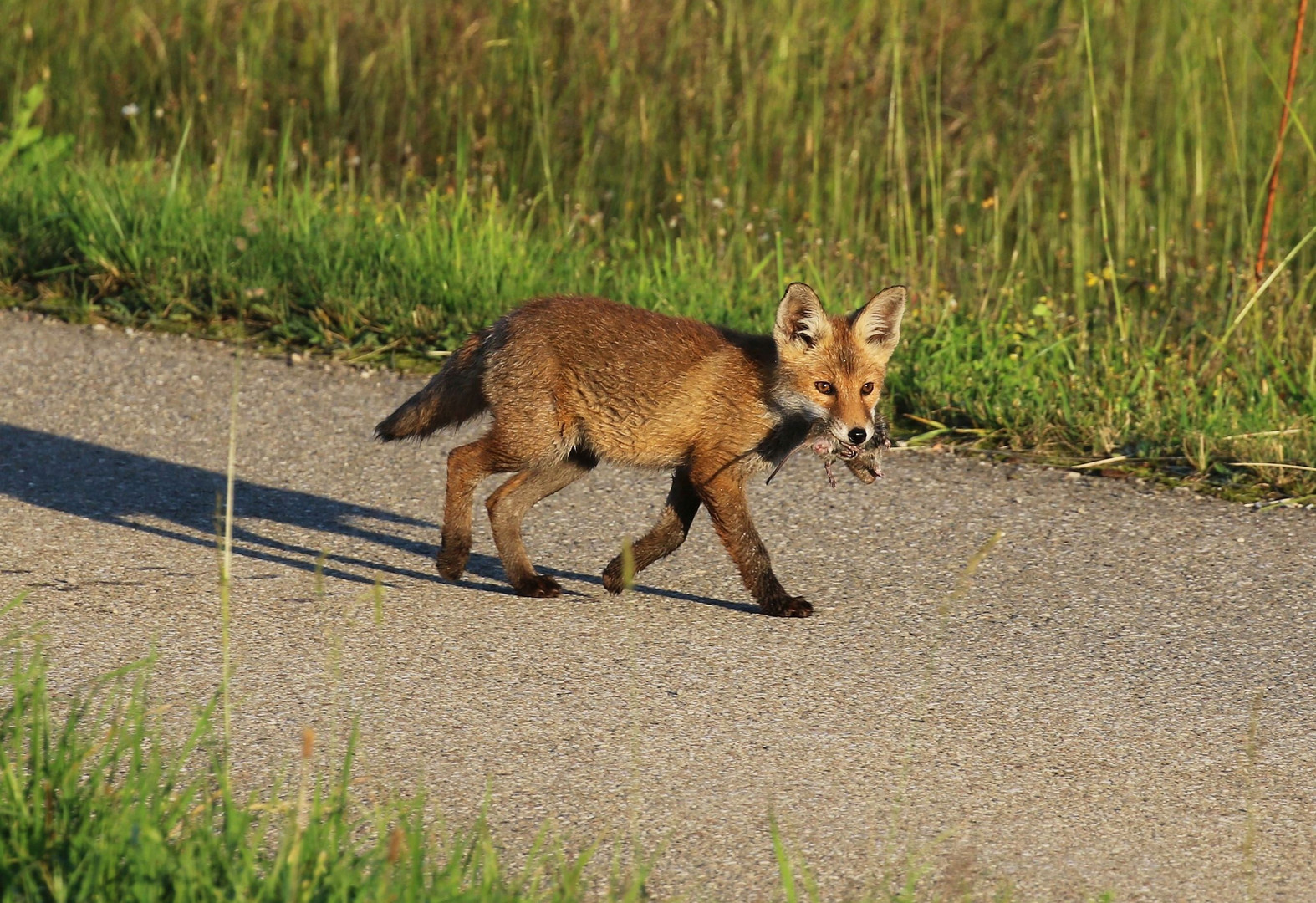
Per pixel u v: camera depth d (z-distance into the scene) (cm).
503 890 573
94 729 738
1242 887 637
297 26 2288
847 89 1939
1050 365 1491
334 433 1356
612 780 719
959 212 1914
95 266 1734
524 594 1000
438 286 1653
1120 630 947
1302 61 1888
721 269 1700
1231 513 1184
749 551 977
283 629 911
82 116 2217
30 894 534
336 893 541
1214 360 1511
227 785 602
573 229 1884
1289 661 898
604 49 2045
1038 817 696
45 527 1091
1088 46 1656
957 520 1166
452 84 2066
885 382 1466
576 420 1016
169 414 1386
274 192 2030
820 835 671
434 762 733
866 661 889
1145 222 1823
